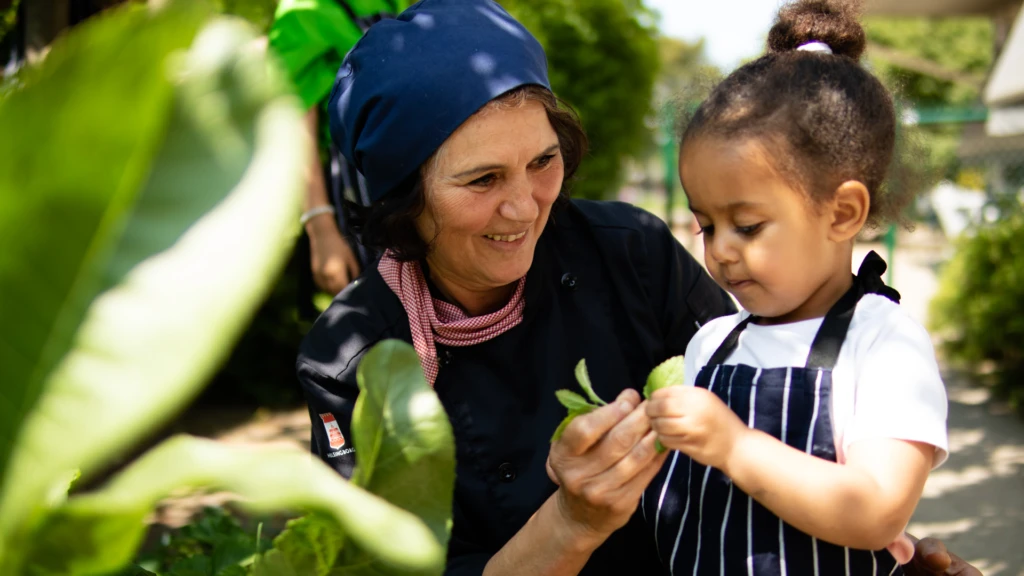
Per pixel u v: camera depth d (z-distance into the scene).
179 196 0.42
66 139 0.40
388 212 1.48
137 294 0.41
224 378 6.01
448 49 1.41
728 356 1.46
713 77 1.60
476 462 1.56
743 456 1.14
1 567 0.46
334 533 0.67
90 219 0.41
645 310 1.73
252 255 0.41
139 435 0.42
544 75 1.49
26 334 0.42
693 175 1.35
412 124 1.41
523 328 1.61
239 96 0.42
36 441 0.42
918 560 1.49
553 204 1.71
